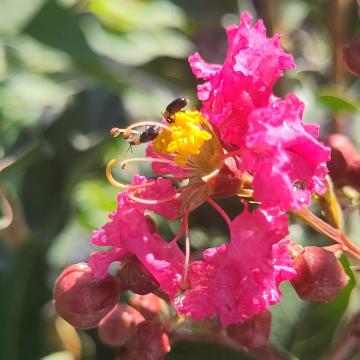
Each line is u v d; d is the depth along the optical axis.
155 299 0.17
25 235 0.20
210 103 0.15
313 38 0.25
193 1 0.23
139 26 0.24
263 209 0.14
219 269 0.14
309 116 0.21
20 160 0.20
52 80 0.24
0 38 0.22
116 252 0.15
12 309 0.19
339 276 0.15
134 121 0.22
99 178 0.22
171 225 0.21
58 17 0.22
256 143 0.14
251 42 0.15
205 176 0.15
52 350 0.20
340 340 0.17
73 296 0.15
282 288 0.18
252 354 0.17
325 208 0.16
